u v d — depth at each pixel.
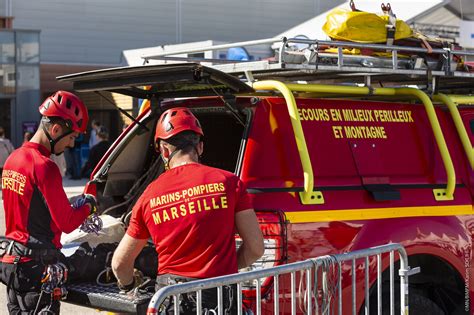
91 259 5.00
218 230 3.74
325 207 4.63
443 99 5.49
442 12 14.87
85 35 30.89
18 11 29.73
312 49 4.84
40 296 4.35
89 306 4.73
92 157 18.45
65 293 4.50
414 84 6.49
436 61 5.48
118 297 4.63
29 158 4.36
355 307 4.25
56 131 4.41
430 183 5.22
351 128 5.02
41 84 29.33
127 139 5.53
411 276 5.19
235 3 33.50
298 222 4.49
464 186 5.38
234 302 3.82
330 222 4.61
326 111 4.96
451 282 5.30
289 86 4.80
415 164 5.21
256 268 4.32
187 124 3.87
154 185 3.85
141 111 5.64
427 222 5.04
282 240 4.35
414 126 5.32
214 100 5.14
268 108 4.67
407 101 5.77
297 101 4.88
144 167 5.74
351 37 5.19
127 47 31.59
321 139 4.85
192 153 3.89
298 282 4.37
